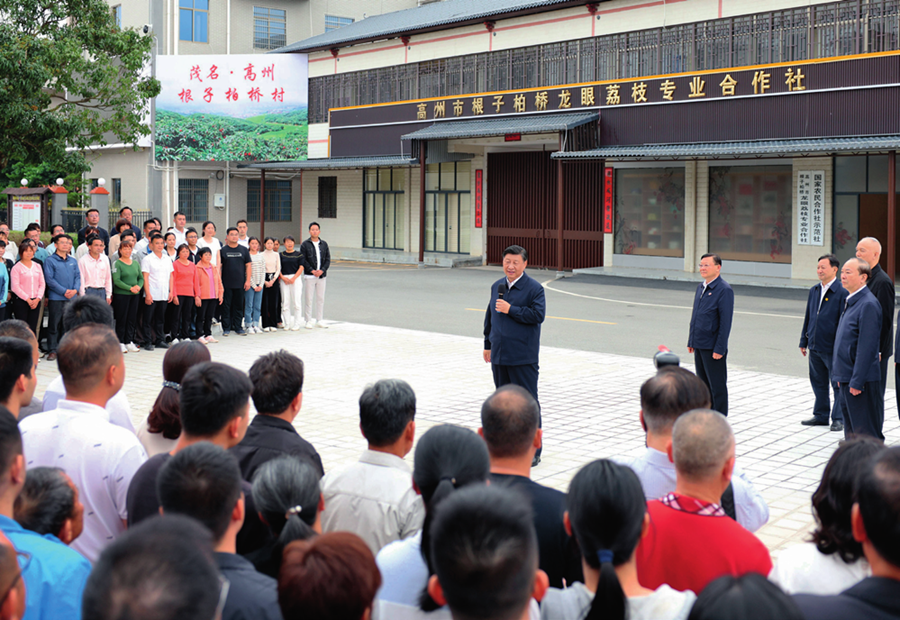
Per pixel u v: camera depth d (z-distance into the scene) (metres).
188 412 3.40
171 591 1.53
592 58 25.66
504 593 1.87
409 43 30.62
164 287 12.91
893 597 2.20
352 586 1.96
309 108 34.84
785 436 8.23
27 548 2.56
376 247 34.56
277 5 37.62
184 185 35.88
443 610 2.59
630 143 24.86
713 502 3.07
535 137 27.05
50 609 2.51
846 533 2.85
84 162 23.02
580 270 25.94
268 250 14.96
